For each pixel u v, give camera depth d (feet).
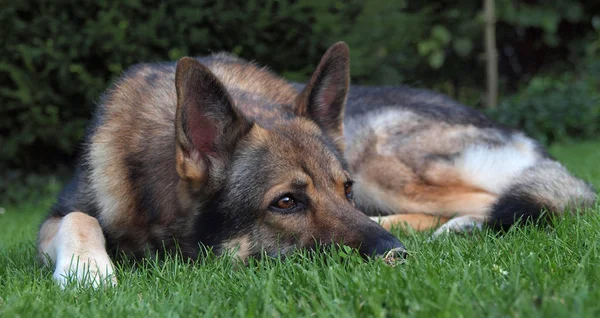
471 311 4.82
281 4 9.98
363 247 5.52
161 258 5.86
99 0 9.78
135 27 9.95
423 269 5.27
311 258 5.54
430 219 6.73
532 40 16.07
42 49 9.73
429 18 14.65
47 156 11.39
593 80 14.89
